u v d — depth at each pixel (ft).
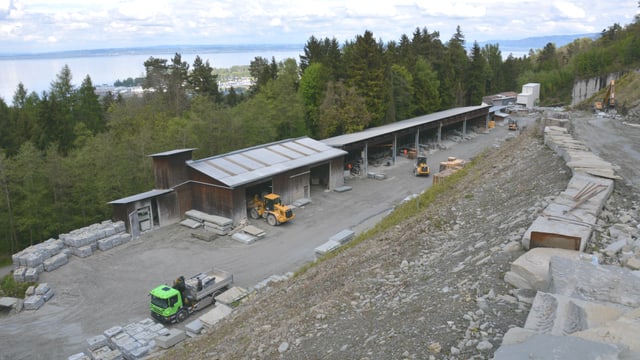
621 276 26.16
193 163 114.62
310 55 264.72
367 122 196.85
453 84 297.33
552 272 27.53
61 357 61.72
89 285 81.71
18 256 86.17
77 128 156.97
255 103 173.88
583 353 14.97
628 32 415.03
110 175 119.24
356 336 34.45
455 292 34.83
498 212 60.29
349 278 51.78
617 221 44.65
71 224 115.55
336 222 111.75
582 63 402.72
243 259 90.74
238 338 45.39
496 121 296.30
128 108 177.37
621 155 83.10
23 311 73.97
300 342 37.37
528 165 83.35
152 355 57.67
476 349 25.90
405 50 290.97
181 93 215.92
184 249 96.27
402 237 62.54
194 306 71.46
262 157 127.44
